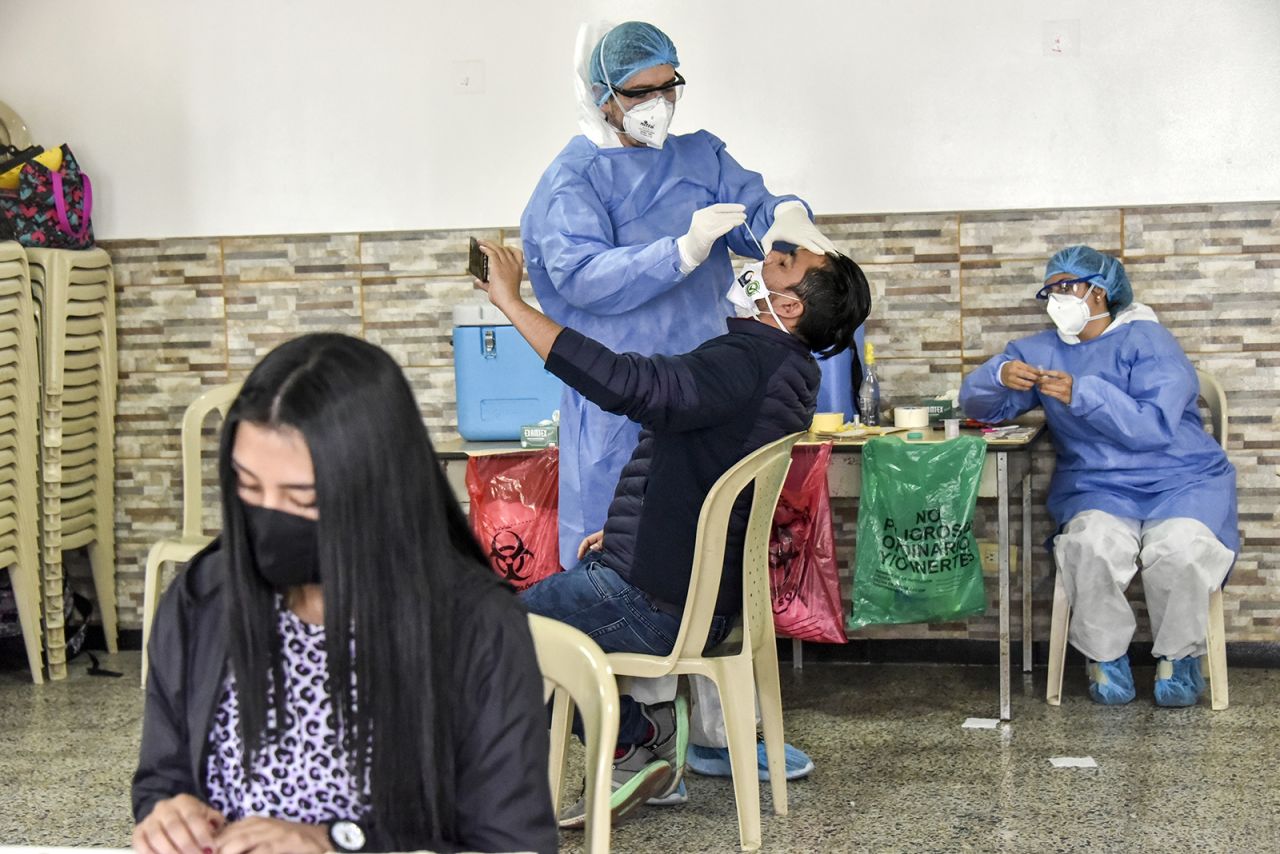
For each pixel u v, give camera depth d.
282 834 1.34
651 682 3.29
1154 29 4.41
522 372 4.35
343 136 4.77
